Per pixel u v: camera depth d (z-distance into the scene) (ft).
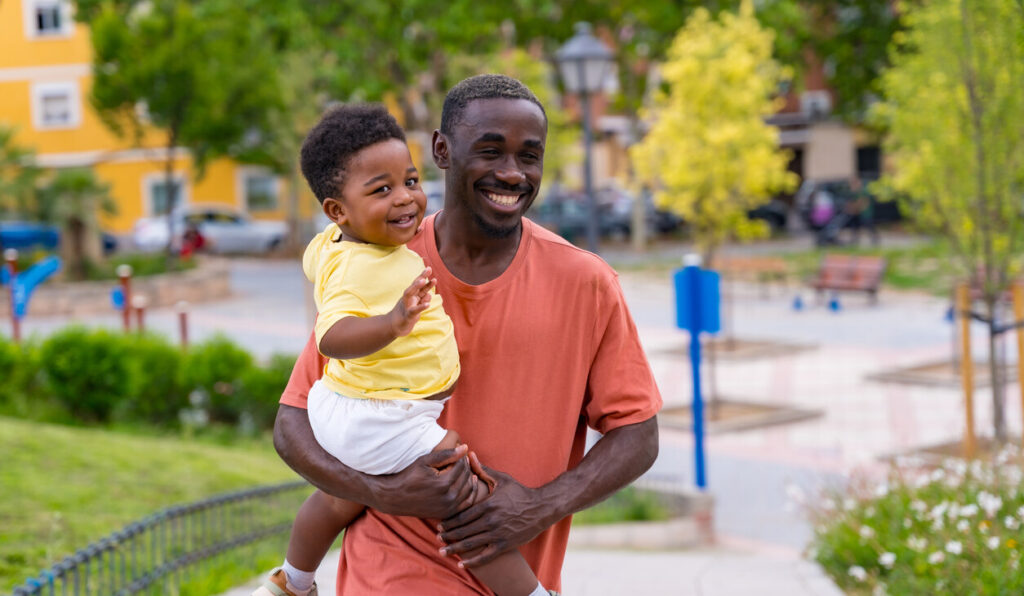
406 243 8.40
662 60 97.76
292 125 88.33
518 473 8.34
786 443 38.01
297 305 73.05
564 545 8.92
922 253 89.76
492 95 8.02
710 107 52.49
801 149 131.95
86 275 78.74
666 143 53.93
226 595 19.67
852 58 108.78
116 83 84.17
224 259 102.17
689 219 54.44
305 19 87.66
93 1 97.45
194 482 28.02
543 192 104.63
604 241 110.11
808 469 34.37
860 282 69.10
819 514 23.79
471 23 86.79
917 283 75.77
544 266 8.48
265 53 88.17
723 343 56.75
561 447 8.46
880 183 43.80
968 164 29.99
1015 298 28.81
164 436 38.01
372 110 7.84
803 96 130.21
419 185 7.97
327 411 8.02
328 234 8.27
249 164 104.99
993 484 21.13
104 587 18.44
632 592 20.95
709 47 52.75
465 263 8.39
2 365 39.88
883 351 54.29
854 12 108.99
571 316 8.41
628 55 98.12
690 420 41.04
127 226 124.06
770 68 57.21
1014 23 25.41
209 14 88.58
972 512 18.75
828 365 51.49
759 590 20.20
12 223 97.96
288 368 40.50
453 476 7.80
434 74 93.81
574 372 8.44
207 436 38.32
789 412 41.73
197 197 126.93
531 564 8.55
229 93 86.12
